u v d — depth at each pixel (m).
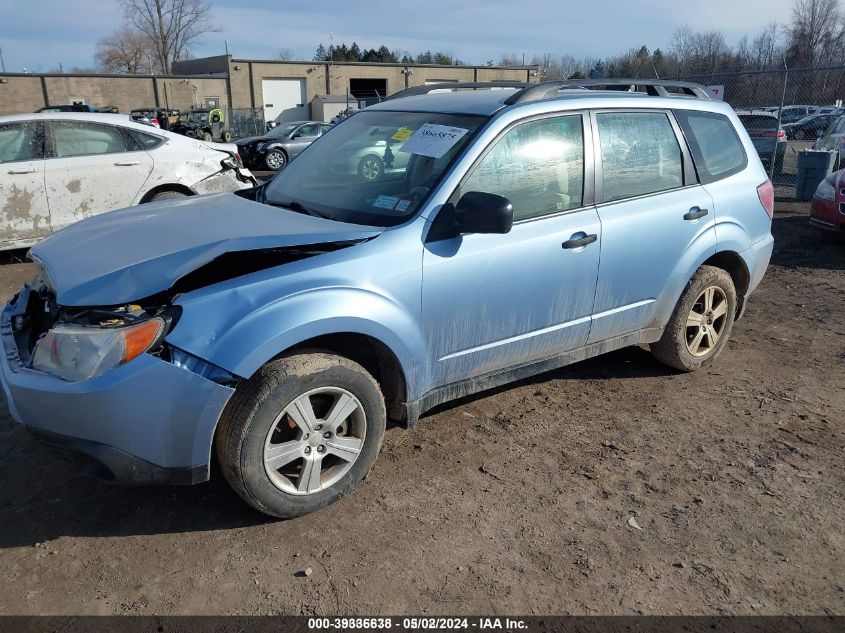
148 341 2.69
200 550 2.94
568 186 3.79
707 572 2.86
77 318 2.81
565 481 3.49
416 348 3.28
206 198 4.07
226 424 2.87
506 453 3.74
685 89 4.77
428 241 3.27
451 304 3.36
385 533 3.06
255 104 47.75
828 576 2.85
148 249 3.05
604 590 2.75
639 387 4.61
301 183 4.04
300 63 48.34
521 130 3.63
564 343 3.96
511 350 3.71
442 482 3.46
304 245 3.06
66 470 3.54
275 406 2.89
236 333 2.77
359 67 50.09
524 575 2.82
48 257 3.21
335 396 3.10
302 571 2.82
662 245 4.18
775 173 15.29
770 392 4.55
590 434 3.97
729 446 3.86
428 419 4.12
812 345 5.42
